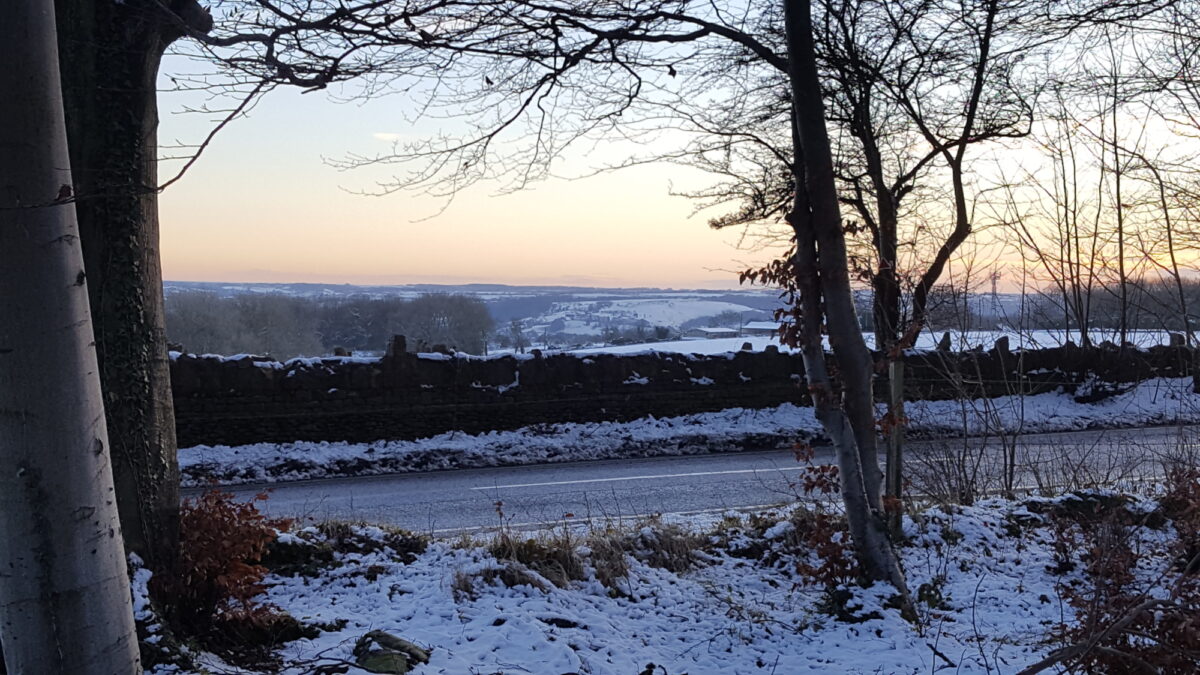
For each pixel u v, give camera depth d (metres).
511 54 6.29
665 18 6.62
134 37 4.73
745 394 17.41
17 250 2.87
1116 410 18.09
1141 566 6.92
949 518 8.40
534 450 15.27
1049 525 8.57
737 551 7.89
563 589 6.53
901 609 6.32
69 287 2.99
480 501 11.55
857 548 6.63
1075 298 10.70
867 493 6.64
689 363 17.20
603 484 12.68
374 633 5.12
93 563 3.03
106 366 4.72
